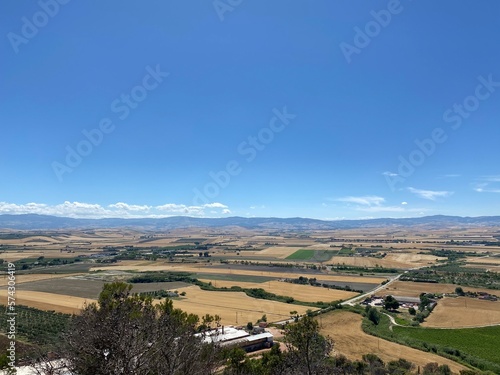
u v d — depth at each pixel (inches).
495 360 3036.4
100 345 865.5
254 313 4488.2
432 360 2925.7
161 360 946.7
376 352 3036.4
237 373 1601.9
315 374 1401.3
